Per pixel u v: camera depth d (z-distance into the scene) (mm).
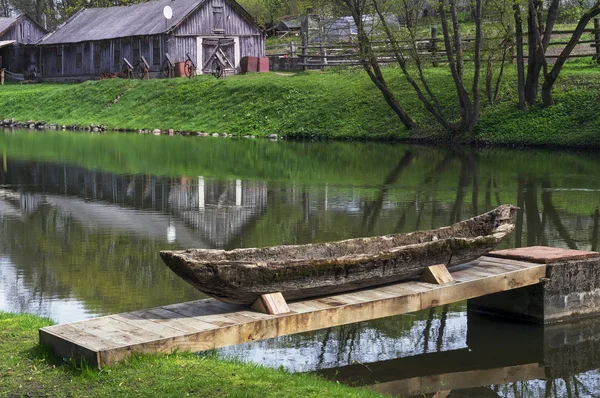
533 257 10500
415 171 26078
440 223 17141
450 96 37688
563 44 40344
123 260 13625
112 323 7969
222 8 54500
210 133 41719
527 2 32719
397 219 17688
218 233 16062
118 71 56688
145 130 44406
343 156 30688
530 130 32844
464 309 11086
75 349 7359
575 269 10547
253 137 39844
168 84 49375
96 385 6906
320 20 47188
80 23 62781
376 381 8414
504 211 11070
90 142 37156
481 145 33125
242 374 7309
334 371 8664
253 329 8016
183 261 7754
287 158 30266
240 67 54000
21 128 47500
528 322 10430
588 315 10703
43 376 7141
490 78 35594
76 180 24188
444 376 8656
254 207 19297
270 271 8281
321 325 8469
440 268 9695
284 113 41625
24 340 8117
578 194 20875
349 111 39688
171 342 7543
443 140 34531
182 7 54938
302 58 51062
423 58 35656
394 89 39938
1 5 102438
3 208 19047
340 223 17172
